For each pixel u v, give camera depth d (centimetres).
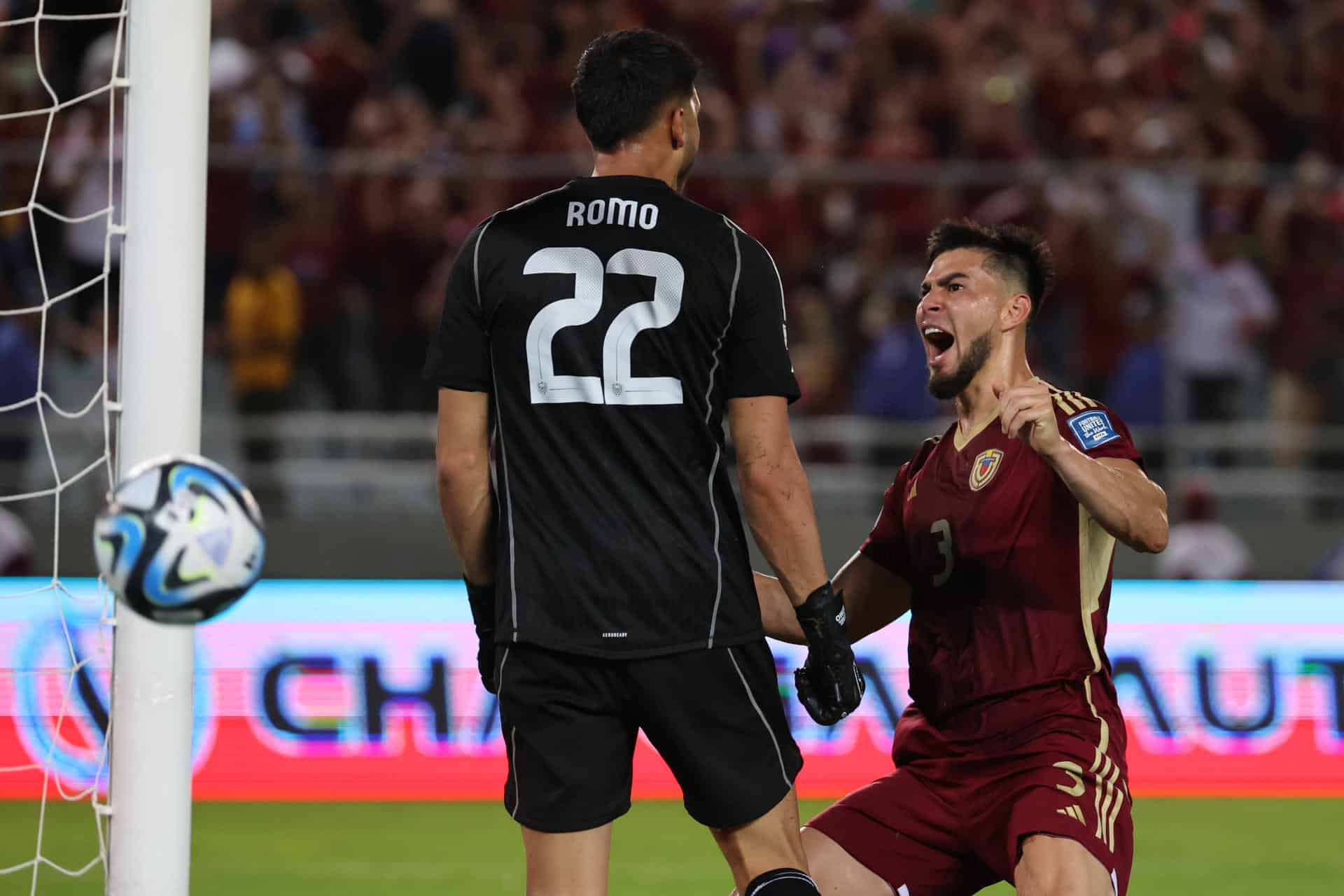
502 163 3203
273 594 2711
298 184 3144
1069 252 3216
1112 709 1189
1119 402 3222
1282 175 3331
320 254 3130
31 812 2416
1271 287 3281
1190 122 3806
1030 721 1167
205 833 2366
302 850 2273
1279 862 2272
